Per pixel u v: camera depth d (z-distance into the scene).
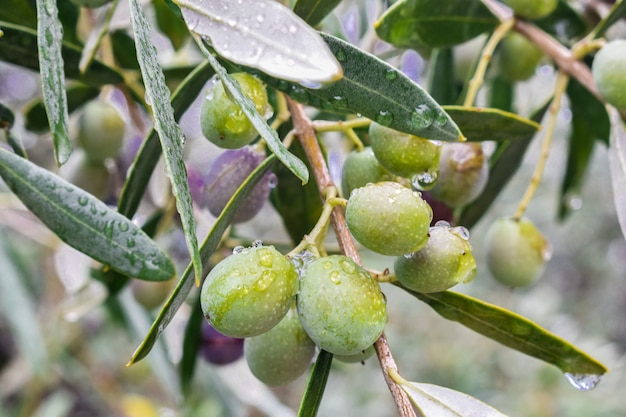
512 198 1.01
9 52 0.31
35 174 0.27
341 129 0.28
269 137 0.23
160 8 0.38
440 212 0.34
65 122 0.24
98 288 0.43
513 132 0.30
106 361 0.87
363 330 0.24
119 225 0.27
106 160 0.37
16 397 0.83
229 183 0.30
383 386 1.03
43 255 0.71
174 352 0.47
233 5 0.23
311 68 0.21
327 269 0.24
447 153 0.33
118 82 0.35
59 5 0.35
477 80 0.33
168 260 0.27
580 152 0.43
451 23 0.34
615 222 1.16
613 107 0.33
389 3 0.38
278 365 0.28
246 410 0.58
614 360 0.95
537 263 0.37
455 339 1.03
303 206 0.32
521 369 0.98
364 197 0.25
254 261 0.24
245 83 0.26
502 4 0.38
